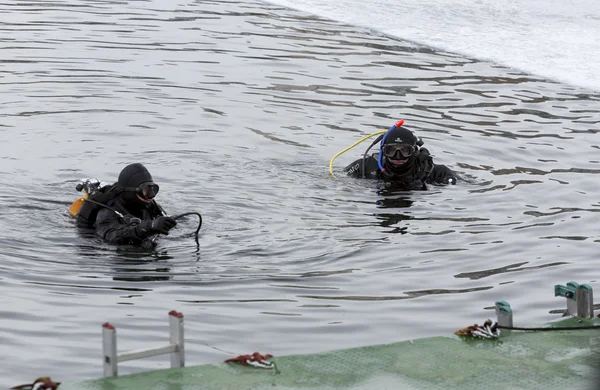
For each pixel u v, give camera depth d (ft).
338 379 58.95
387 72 203.41
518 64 218.18
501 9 287.69
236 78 189.88
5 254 96.02
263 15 266.77
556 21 271.69
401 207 119.34
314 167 136.67
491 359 62.69
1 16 242.99
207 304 85.81
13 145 139.85
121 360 57.36
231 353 75.51
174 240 103.14
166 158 136.87
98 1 275.80
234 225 109.60
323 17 268.62
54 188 121.29
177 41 223.10
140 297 86.89
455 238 107.45
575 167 140.87
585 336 66.90
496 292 91.35
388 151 128.26
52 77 182.19
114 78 184.03
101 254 97.86
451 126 162.40
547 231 111.04
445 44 237.45
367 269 96.89
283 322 82.33
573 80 204.54
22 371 71.15
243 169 133.39
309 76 195.52
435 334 80.84
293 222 111.75
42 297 85.76
